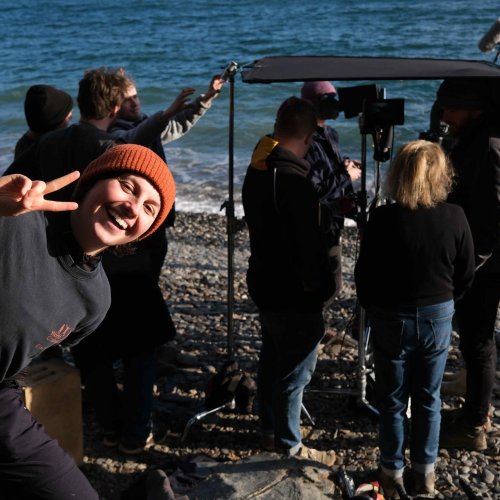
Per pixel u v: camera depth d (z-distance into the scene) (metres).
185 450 4.19
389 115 3.98
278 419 3.88
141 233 2.30
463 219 3.44
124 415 4.07
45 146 3.88
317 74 3.76
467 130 3.87
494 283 3.89
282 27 45.44
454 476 3.95
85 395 4.40
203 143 18.39
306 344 3.73
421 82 20.20
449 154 4.06
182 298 6.95
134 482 3.56
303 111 3.63
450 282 3.50
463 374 4.70
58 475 2.33
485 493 3.80
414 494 3.79
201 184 15.09
